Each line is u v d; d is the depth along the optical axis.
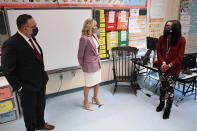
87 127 2.45
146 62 3.27
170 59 2.43
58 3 2.88
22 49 1.80
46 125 2.41
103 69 3.75
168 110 2.63
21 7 2.61
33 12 2.69
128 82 3.61
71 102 3.14
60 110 2.88
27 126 2.14
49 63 3.03
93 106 2.98
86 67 2.60
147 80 4.09
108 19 3.44
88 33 2.49
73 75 3.42
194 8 3.77
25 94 1.96
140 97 3.29
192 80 2.98
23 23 1.75
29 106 2.03
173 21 2.29
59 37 3.01
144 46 4.10
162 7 4.11
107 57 3.66
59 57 3.10
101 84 3.84
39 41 2.85
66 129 2.41
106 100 3.18
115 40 3.65
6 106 2.50
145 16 3.90
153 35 4.19
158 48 2.56
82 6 3.10
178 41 2.31
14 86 1.86
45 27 2.84
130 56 3.80
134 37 3.90
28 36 1.84
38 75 1.99
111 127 2.44
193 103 3.04
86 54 2.54
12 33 2.61
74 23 3.09
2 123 2.55
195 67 3.13
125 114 2.74
